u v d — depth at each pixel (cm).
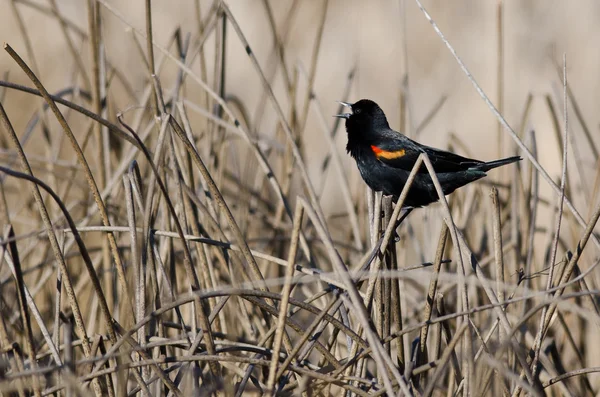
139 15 2325
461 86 2112
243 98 2150
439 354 852
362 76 2175
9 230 755
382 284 801
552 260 784
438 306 854
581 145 1884
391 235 769
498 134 1259
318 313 765
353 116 1214
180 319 821
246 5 2322
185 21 2288
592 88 2003
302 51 2252
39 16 2241
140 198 823
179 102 984
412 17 2261
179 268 1120
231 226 800
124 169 1052
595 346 1148
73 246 1180
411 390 767
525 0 2206
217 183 1180
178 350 977
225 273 1094
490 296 719
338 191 1912
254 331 965
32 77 728
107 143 1102
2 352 772
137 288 786
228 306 851
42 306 1147
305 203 671
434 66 2194
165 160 1018
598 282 1141
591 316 667
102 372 696
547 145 1848
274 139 1355
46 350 1011
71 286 764
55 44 2191
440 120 2053
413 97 2125
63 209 704
